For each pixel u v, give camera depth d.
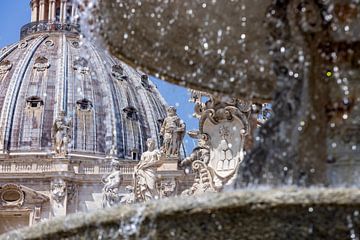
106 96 175.25
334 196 11.58
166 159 91.06
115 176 89.25
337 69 14.51
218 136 32.06
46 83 177.50
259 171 13.70
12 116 172.62
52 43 186.12
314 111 13.95
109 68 180.25
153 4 15.84
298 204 11.61
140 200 69.06
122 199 88.00
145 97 180.88
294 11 14.61
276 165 13.59
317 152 13.77
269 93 16.11
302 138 13.70
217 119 32.06
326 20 14.50
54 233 12.80
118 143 170.38
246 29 15.68
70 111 172.00
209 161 32.69
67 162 125.88
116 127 171.88
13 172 127.25
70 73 178.75
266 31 15.48
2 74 181.00
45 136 170.88
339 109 14.45
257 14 15.51
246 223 11.80
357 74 14.46
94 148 168.25
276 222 11.72
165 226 12.06
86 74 178.25
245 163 13.93
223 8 15.73
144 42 16.16
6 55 185.75
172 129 91.88
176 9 15.88
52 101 174.75
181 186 90.75
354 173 14.05
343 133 14.36
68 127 129.62
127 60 16.41
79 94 174.12
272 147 13.77
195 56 16.20
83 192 124.81
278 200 11.65
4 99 175.38
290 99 14.05
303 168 13.57
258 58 15.77
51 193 125.31
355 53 14.51
